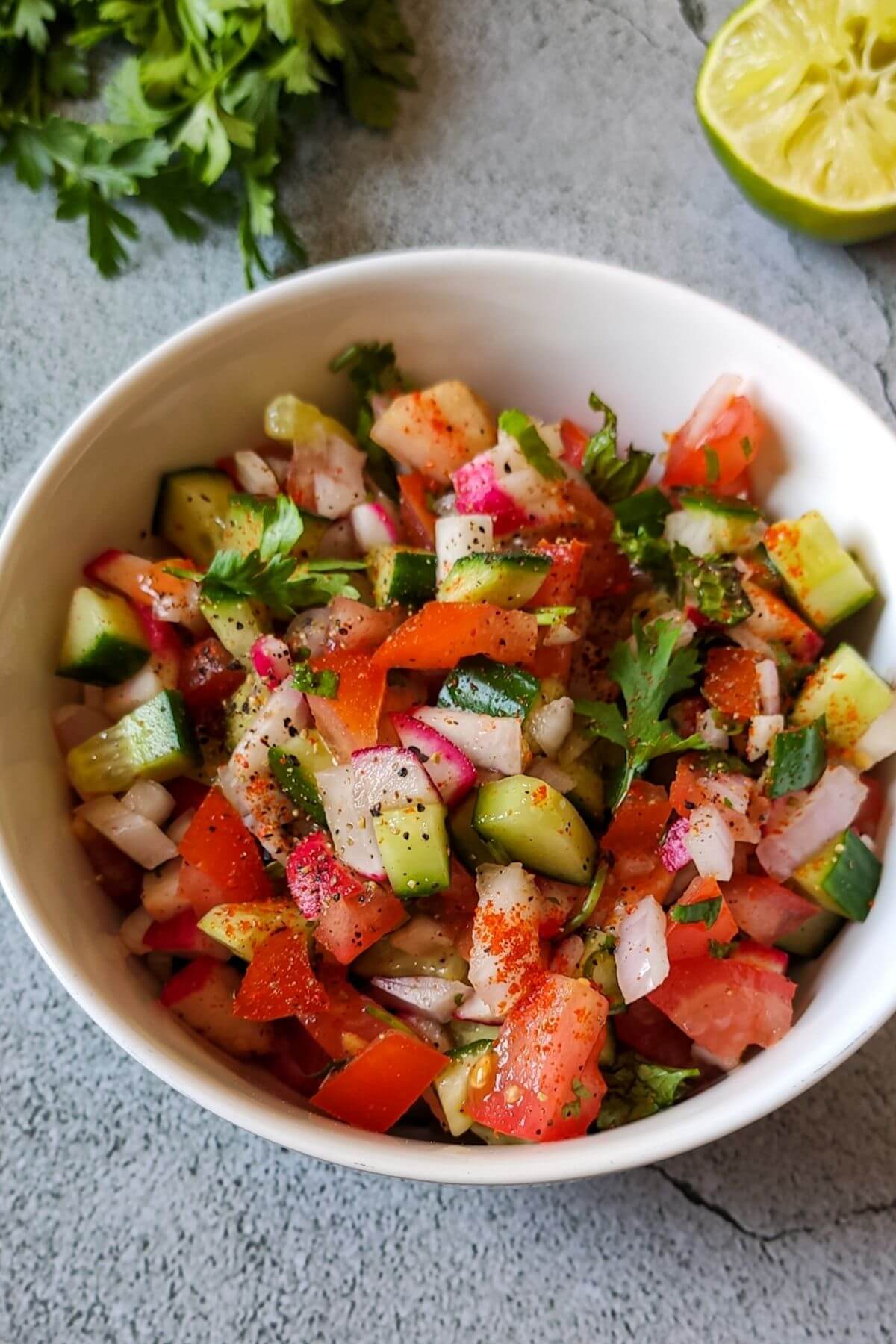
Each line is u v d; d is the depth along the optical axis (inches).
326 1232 12.5
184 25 14.0
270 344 12.1
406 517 12.4
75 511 11.7
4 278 14.6
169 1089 12.8
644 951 10.9
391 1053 10.8
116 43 14.9
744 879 11.4
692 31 15.1
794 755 11.4
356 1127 10.8
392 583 11.7
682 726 11.8
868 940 11.1
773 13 13.8
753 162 13.8
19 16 14.5
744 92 13.8
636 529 12.4
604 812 11.6
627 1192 12.5
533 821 10.9
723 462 12.3
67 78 14.8
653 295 12.0
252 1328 12.3
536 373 12.8
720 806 11.3
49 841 11.3
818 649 12.1
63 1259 12.4
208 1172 12.6
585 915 11.2
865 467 11.8
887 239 14.5
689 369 12.4
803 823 11.4
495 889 11.0
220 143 13.6
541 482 12.0
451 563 11.6
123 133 13.9
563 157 14.8
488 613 11.2
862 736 11.7
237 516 12.0
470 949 11.0
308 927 11.1
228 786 11.6
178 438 12.2
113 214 14.0
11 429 14.3
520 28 15.1
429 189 14.7
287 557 11.5
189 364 11.8
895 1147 12.5
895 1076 12.6
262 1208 12.5
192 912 11.5
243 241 13.8
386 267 12.0
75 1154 12.6
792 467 12.3
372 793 11.0
